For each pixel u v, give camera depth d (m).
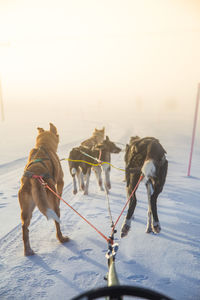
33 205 3.67
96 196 6.62
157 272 3.27
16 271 3.30
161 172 4.11
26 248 3.69
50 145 4.42
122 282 3.05
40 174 3.64
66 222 4.91
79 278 3.15
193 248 3.91
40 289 2.95
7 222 4.89
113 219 5.06
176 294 2.85
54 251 3.81
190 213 5.38
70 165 6.68
